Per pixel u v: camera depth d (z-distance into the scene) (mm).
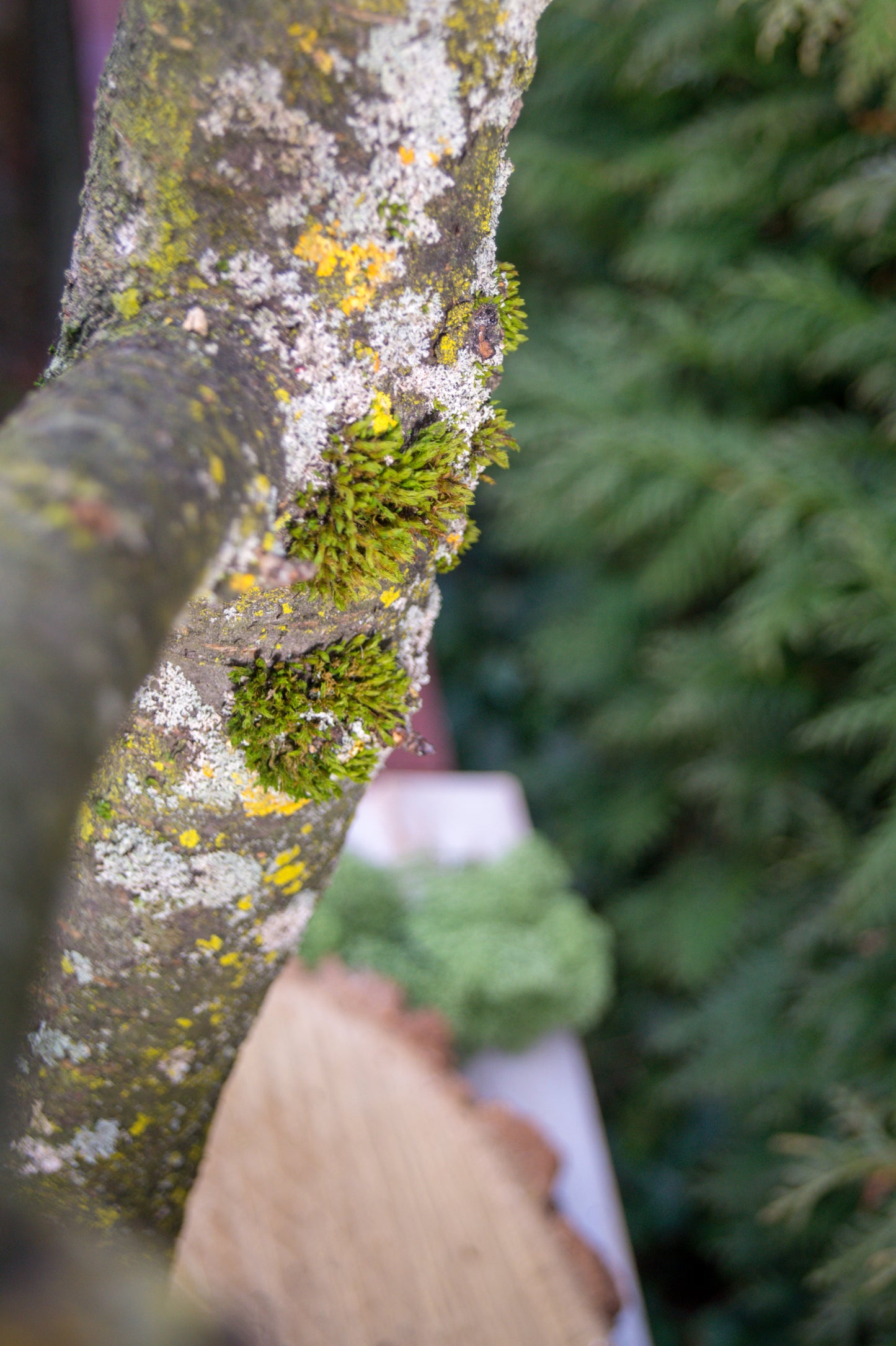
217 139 422
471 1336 605
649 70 1211
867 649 1146
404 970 897
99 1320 271
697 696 1191
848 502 1023
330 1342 602
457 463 456
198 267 429
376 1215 635
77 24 1512
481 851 1120
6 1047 259
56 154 1391
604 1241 812
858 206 1041
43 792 290
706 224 1191
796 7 926
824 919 1056
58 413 384
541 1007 931
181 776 467
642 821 1379
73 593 339
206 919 484
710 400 1312
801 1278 1119
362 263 432
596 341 1288
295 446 433
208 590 425
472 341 448
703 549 1236
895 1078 982
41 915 280
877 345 1052
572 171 1271
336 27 416
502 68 428
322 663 462
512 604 1704
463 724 1663
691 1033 1198
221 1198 635
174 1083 508
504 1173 653
